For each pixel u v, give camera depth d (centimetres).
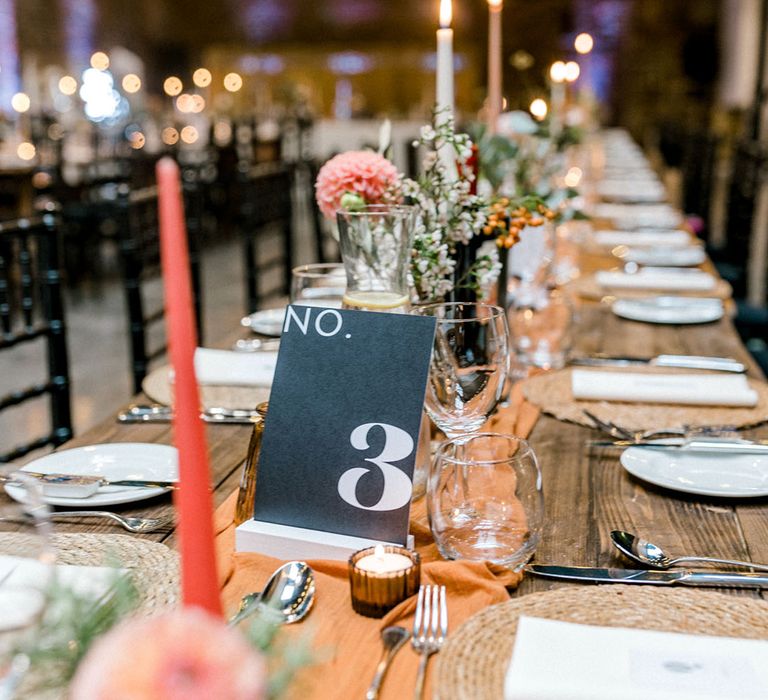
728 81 1173
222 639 39
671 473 118
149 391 156
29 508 63
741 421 140
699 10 1199
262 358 163
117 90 1414
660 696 64
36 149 783
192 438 48
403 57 1504
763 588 91
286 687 47
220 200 869
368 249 118
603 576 93
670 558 97
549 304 185
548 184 257
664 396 147
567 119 409
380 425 98
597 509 110
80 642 53
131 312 242
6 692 55
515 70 696
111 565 58
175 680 37
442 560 97
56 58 1417
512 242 139
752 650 70
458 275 143
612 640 71
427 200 133
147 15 1398
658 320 205
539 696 65
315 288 162
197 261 276
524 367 170
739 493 110
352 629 81
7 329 184
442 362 110
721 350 185
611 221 363
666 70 1227
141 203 246
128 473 121
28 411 385
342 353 100
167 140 941
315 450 99
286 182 357
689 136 645
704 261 280
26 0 1291
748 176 390
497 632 77
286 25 1426
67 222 638
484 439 97
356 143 1180
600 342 191
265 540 97
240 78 1560
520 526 92
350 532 97
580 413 144
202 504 48
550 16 1217
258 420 105
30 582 56
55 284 190
